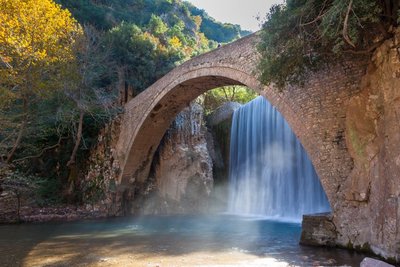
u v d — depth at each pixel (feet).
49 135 77.87
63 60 59.21
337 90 33.65
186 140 80.59
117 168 76.59
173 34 127.75
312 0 25.59
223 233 45.29
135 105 75.66
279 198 63.82
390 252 24.49
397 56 25.43
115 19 131.75
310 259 27.07
